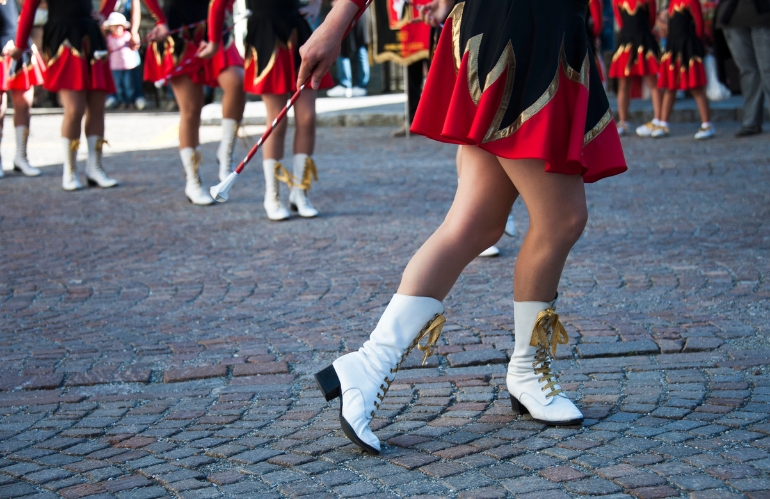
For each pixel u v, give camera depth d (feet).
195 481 8.03
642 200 22.35
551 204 8.19
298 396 10.58
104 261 18.11
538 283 8.71
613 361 11.29
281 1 20.62
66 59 25.44
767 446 8.16
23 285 16.42
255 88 20.90
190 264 17.69
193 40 22.74
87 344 13.00
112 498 7.78
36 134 41.98
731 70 45.37
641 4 33.96
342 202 23.53
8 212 23.32
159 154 34.14
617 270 15.92
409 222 20.80
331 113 43.68
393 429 9.15
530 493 7.44
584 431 8.77
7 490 8.06
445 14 14.37
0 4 27.84
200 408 10.27
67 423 9.92
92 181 27.07
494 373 10.96
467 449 8.44
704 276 15.26
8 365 12.14
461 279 15.84
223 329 13.56
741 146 30.91
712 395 9.66
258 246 19.01
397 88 57.31
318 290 15.53
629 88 35.78
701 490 7.30
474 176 8.43
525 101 7.84
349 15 8.30
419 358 11.73
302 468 8.21
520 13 7.87
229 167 24.14
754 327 12.39
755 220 19.53
